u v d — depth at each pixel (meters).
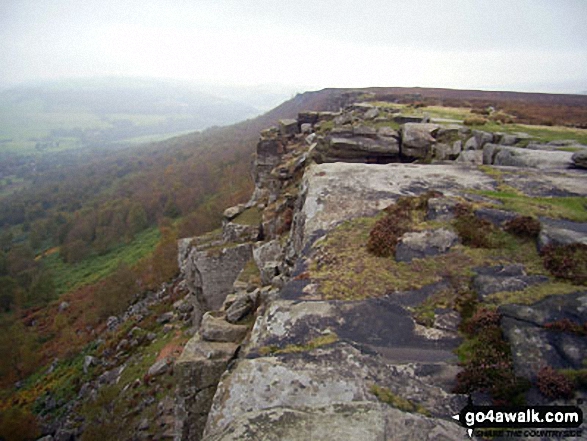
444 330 7.58
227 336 13.77
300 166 27.94
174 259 49.62
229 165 106.56
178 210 88.69
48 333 46.22
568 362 6.28
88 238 87.94
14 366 38.25
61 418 25.77
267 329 7.95
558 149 19.83
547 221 10.77
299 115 43.34
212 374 12.90
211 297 25.78
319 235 11.69
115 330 37.09
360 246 10.64
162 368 24.25
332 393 6.26
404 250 10.14
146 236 81.19
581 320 7.04
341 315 8.11
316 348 7.27
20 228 113.94
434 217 11.43
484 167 16.59
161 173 129.75
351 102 62.62
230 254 25.33
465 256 9.72
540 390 5.96
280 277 15.25
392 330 7.63
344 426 5.44
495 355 6.59
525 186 14.01
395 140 23.50
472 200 12.43
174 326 30.97
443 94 69.06
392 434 5.40
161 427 19.61
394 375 6.59
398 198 13.34
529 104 48.56
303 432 5.37
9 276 66.75
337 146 23.16
